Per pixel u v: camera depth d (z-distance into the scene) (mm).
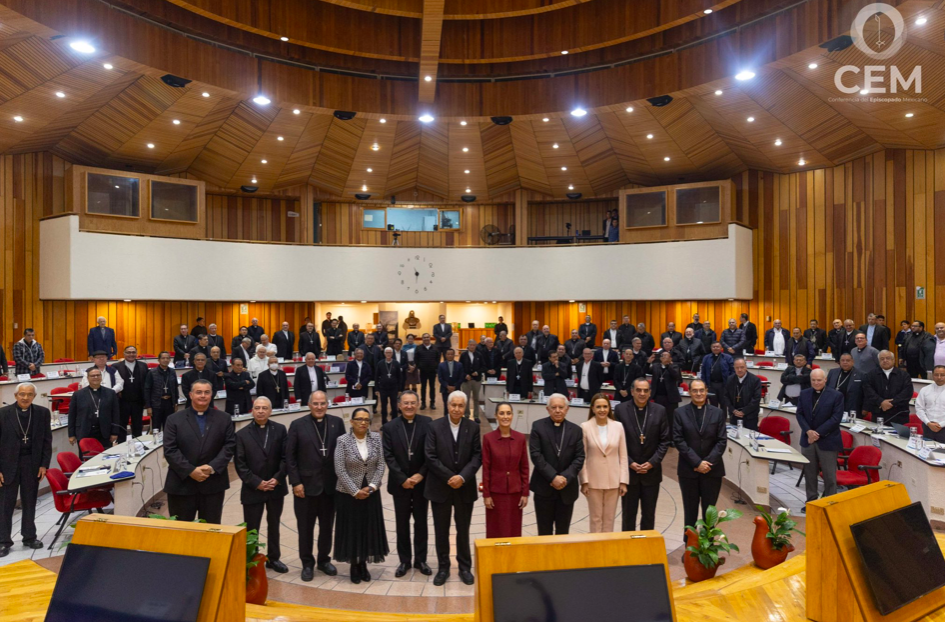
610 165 17406
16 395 6293
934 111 11422
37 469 6387
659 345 18234
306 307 19578
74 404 7777
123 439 8750
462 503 5391
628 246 17250
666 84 11773
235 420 9359
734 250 16047
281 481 5680
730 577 4410
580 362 11352
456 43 11820
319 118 14742
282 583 5375
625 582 2268
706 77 11172
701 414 5988
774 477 8656
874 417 8492
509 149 16938
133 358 9289
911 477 6648
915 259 13766
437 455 5367
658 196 17078
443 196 20344
